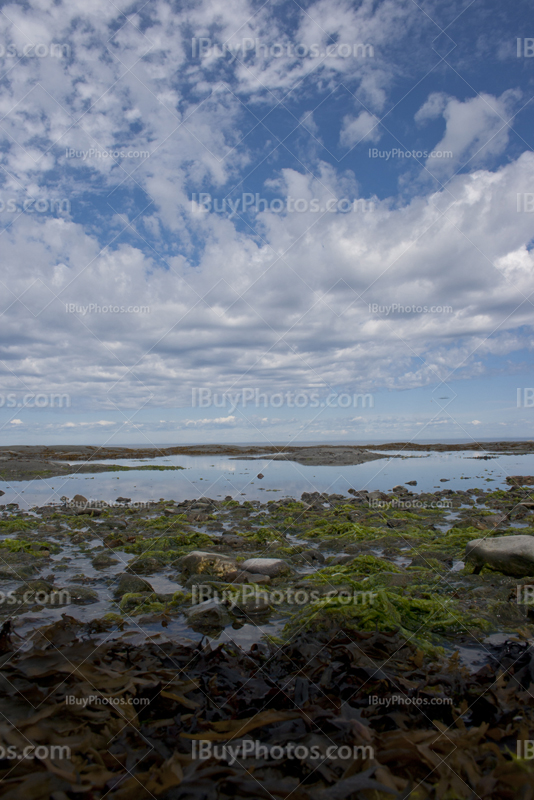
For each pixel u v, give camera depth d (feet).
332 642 13.50
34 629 15.24
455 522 33.04
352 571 20.98
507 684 10.88
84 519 35.37
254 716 9.29
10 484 61.82
